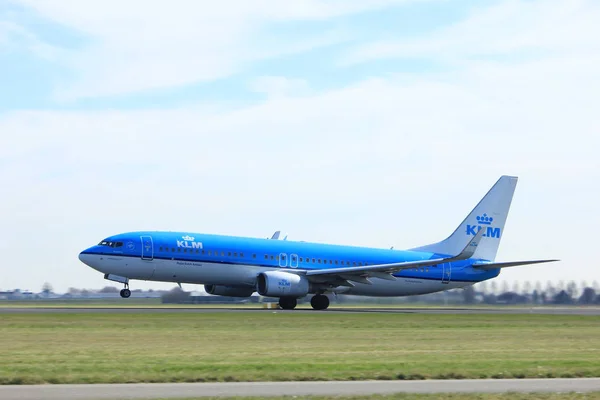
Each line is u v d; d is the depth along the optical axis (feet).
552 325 208.23
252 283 270.67
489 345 143.02
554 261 294.87
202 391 84.17
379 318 222.28
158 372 95.86
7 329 162.71
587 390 87.81
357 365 105.81
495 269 317.22
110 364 103.91
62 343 134.41
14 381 87.97
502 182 319.06
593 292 414.62
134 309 256.52
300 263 278.26
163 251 257.34
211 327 174.70
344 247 290.97
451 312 282.56
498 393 84.28
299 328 176.86
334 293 285.43
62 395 80.53
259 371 97.81
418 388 88.22
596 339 162.09
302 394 82.58
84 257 251.60
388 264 271.08
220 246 265.54
